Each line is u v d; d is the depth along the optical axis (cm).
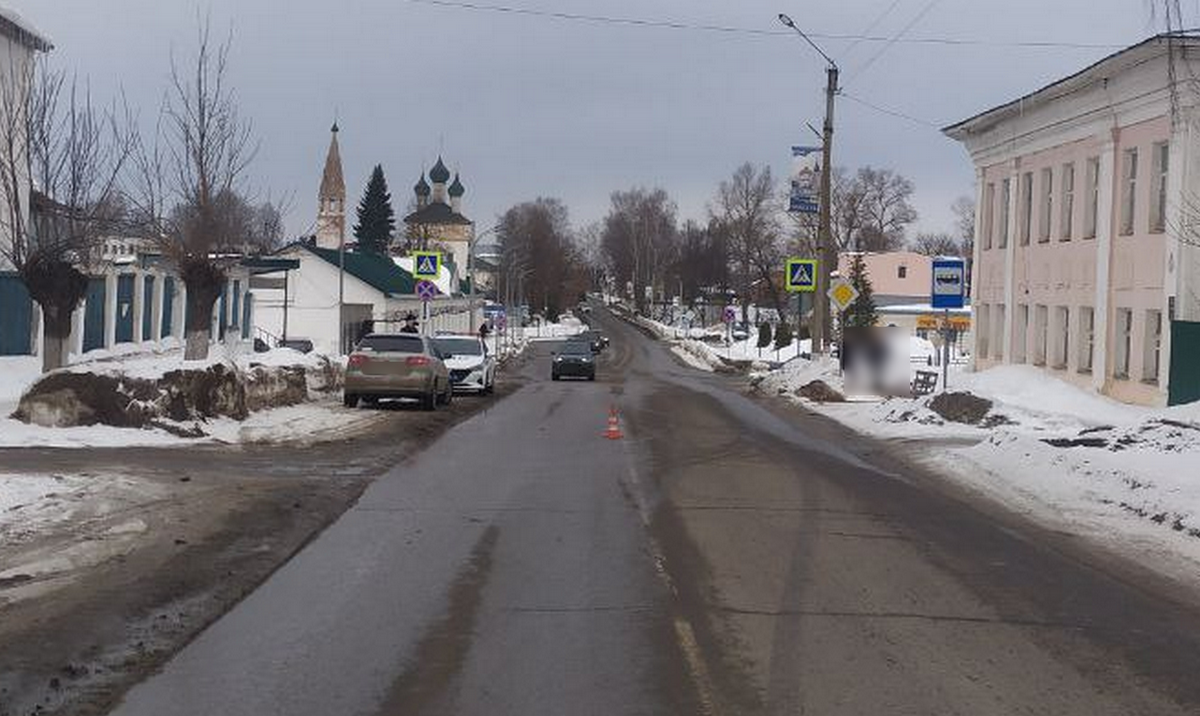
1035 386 3266
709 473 1773
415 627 839
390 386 2753
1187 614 927
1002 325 4066
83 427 1880
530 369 6762
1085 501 1510
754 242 11750
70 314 2350
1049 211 3694
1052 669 756
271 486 1478
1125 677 742
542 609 897
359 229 13638
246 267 4200
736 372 6931
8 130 2370
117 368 2012
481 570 1038
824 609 909
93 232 2448
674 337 11094
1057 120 3512
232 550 1088
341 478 1608
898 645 807
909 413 2769
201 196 2644
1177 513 1345
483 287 13600
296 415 2461
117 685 694
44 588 903
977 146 4247
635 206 16625
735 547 1167
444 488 1552
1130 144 3105
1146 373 3027
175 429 1961
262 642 794
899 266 10369
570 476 1705
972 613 909
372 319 6994
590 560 1089
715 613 889
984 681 725
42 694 670
